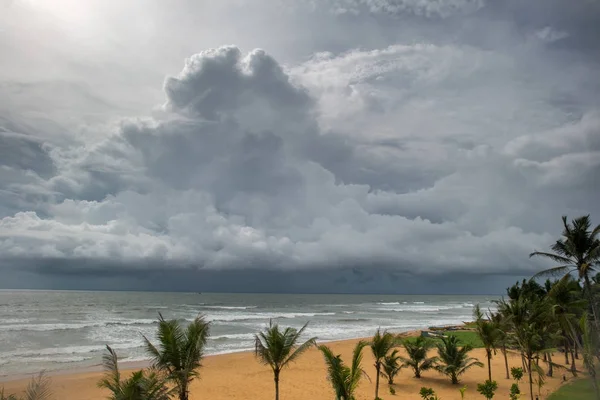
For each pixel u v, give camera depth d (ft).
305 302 625.82
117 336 183.32
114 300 559.79
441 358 100.83
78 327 215.92
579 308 102.06
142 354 136.67
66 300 533.55
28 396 56.44
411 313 380.37
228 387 96.12
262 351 65.05
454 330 208.44
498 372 107.76
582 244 95.50
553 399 79.46
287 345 64.54
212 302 556.10
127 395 47.75
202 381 101.55
